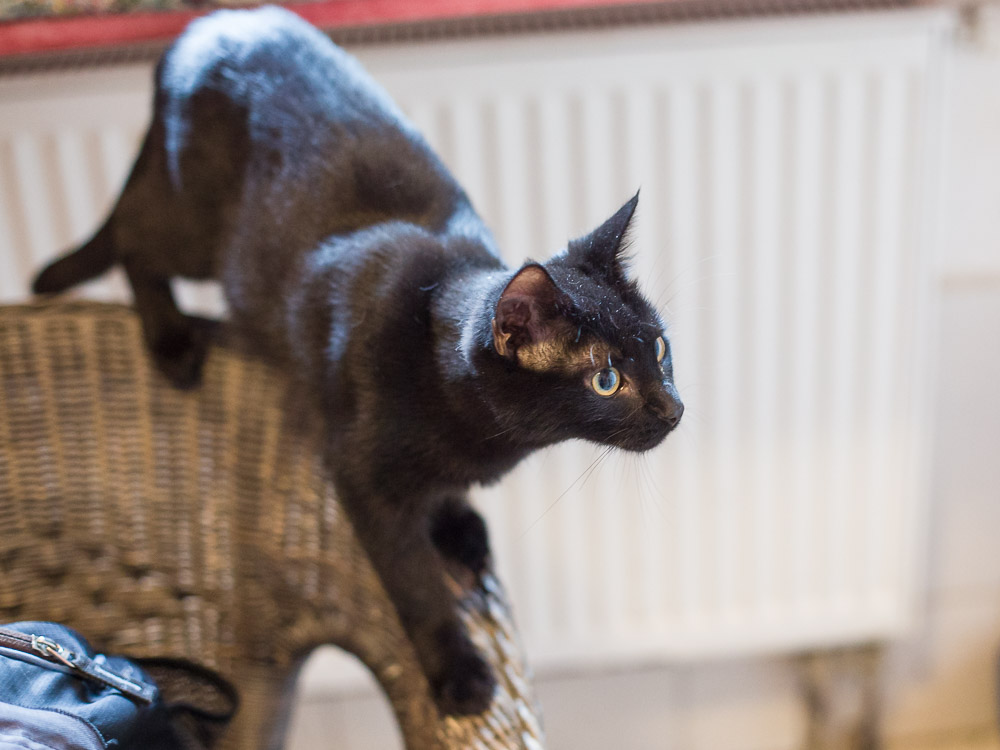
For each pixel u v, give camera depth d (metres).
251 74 1.20
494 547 1.50
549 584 1.53
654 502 1.49
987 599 1.63
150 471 1.19
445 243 1.14
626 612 1.55
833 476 1.50
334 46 1.24
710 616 1.56
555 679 1.65
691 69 1.35
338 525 1.16
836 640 1.59
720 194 1.39
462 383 1.08
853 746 1.69
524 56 1.35
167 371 1.18
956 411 1.55
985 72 1.42
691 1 1.38
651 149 1.38
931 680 1.67
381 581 1.12
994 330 1.52
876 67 1.35
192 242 1.23
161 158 1.22
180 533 1.19
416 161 1.18
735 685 1.67
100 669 1.04
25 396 1.17
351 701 1.64
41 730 0.97
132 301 1.21
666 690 1.66
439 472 1.12
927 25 1.34
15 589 1.17
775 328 1.44
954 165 1.46
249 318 1.20
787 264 1.42
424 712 1.10
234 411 1.18
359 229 1.15
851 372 1.46
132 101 1.35
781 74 1.36
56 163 1.37
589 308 1.07
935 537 1.60
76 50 1.38
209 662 1.18
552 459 1.46
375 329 1.11
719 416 1.46
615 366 1.09
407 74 1.35
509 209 1.40
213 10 1.37
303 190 1.17
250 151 1.19
